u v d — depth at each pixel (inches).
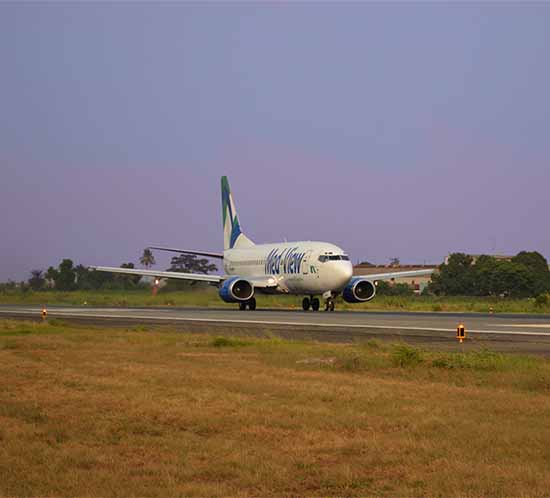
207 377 1107.9
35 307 4111.7
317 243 3462.1
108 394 978.1
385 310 3577.8
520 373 1128.2
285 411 858.1
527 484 590.6
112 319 2723.9
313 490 590.6
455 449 690.2
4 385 1059.3
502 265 7180.1
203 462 662.5
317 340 1772.9
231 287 3454.7
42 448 708.0
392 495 576.1
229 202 4426.7
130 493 582.9
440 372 1154.0
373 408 872.3
